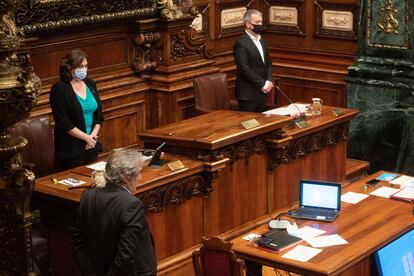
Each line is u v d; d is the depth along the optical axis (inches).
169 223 216.5
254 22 292.7
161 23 306.5
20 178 149.6
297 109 275.1
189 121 247.6
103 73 297.1
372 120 322.0
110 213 157.9
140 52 307.9
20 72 142.3
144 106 312.5
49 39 272.2
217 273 172.4
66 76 235.0
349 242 183.6
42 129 239.3
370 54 320.2
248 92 294.5
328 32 343.6
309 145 264.5
